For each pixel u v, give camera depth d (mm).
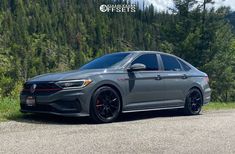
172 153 4633
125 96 7586
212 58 40938
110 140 5336
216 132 6168
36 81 7188
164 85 8430
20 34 174375
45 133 5801
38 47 162250
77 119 7547
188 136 5770
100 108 7145
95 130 6176
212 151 4777
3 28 179000
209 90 9734
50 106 6895
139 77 7879
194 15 41531
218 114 9211
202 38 41156
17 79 100000
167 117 8383
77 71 7453
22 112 7477
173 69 8859
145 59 8305
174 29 41531
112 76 7406
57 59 167250
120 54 8305
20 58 125375
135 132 6043
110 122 7273
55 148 4770
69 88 6852
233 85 41906
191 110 9055
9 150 4625
